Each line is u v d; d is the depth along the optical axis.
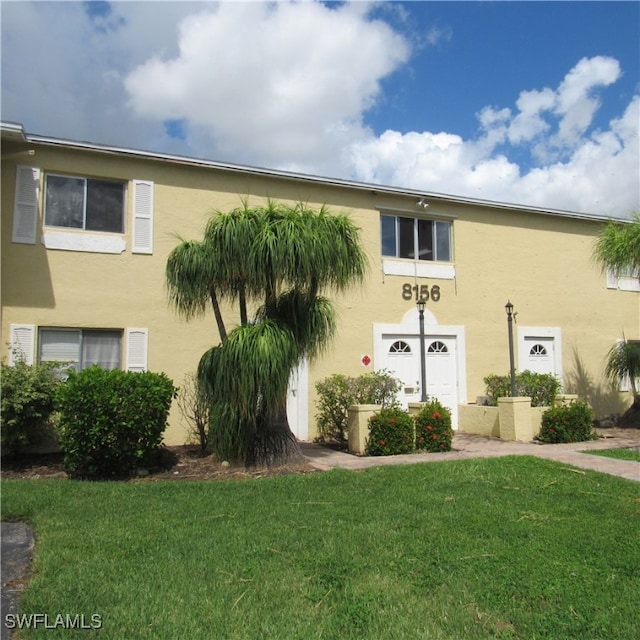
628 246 13.23
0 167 10.81
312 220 9.02
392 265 14.12
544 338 15.98
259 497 7.20
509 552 5.24
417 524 6.05
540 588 4.51
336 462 9.87
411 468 8.93
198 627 3.89
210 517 6.31
